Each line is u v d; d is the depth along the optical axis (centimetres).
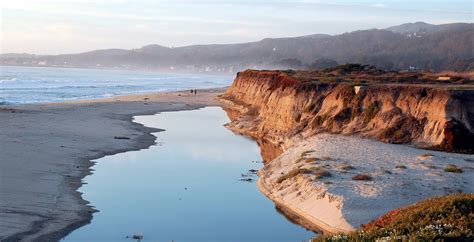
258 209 3177
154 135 6053
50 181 3600
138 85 17512
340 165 3612
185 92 13700
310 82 6228
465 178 3247
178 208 3158
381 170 3450
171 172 4134
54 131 5700
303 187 3319
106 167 4219
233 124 7131
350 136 4738
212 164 4509
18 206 2964
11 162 4025
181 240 2584
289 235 2684
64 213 2942
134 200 3294
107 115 7688
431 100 4594
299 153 4256
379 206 2839
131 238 2588
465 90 4572
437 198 1847
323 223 2811
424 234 1429
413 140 4416
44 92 11956
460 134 4166
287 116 5947
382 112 4862
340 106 5319
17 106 8062
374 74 8519
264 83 9244
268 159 4806
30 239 2494
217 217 2981
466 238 1425
